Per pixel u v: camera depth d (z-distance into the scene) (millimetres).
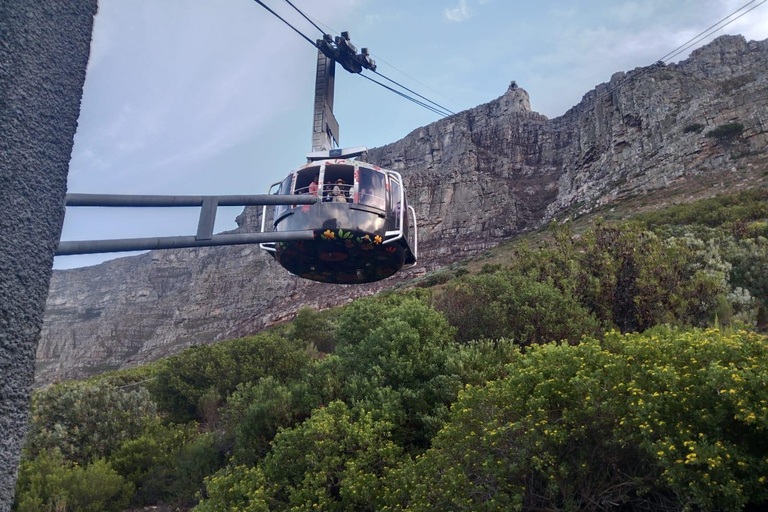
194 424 14617
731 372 4215
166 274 187000
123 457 11898
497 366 8602
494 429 5090
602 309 12312
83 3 1720
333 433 7898
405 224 6004
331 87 7109
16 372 1324
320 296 95125
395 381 9547
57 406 13273
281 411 9930
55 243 1493
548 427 4863
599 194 79062
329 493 7461
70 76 1621
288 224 5445
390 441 7742
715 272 12375
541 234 71125
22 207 1384
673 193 60375
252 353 17609
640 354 5336
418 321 11305
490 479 5074
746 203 36250
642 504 4891
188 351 18281
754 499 3941
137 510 10258
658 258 12844
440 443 5766
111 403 13820
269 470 8008
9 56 1402
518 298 11914
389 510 6125
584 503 5004
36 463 10602
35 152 1448
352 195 5484
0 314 1286
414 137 151125
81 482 9859
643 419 4359
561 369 5477
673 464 4035
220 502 7652
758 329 10727
